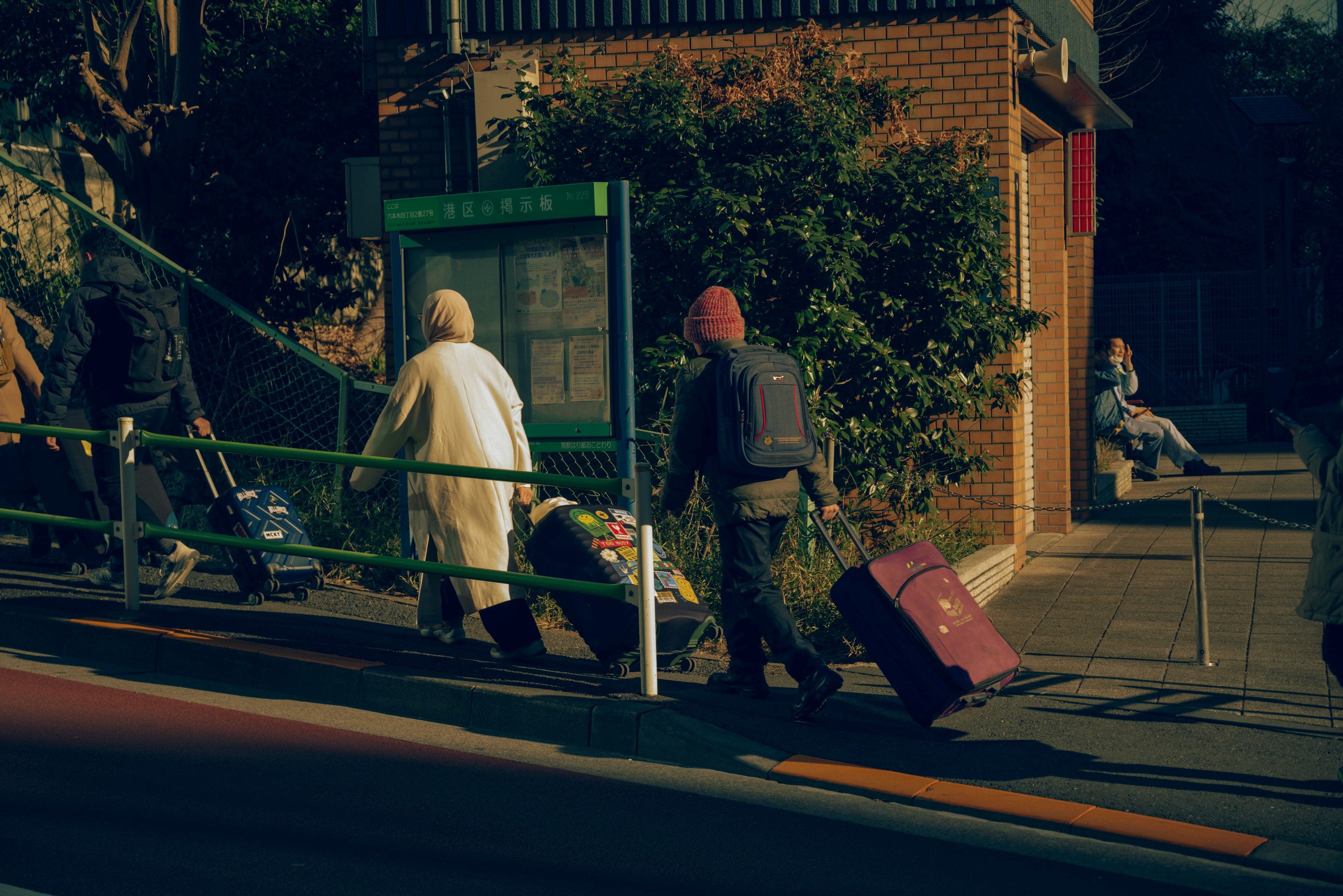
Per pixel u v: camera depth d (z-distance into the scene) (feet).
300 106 41.32
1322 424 16.88
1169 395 69.97
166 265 32.78
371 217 33.78
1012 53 31.12
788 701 19.69
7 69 42.80
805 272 27.30
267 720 19.21
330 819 15.11
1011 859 14.28
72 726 18.51
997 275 29.55
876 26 31.17
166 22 40.01
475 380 21.34
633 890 13.25
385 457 21.49
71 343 24.38
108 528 23.93
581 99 29.91
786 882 13.52
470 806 15.74
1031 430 38.47
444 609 22.33
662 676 21.09
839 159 27.02
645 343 28.71
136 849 13.97
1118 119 39.70
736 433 18.29
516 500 22.16
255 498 25.00
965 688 17.38
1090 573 31.68
